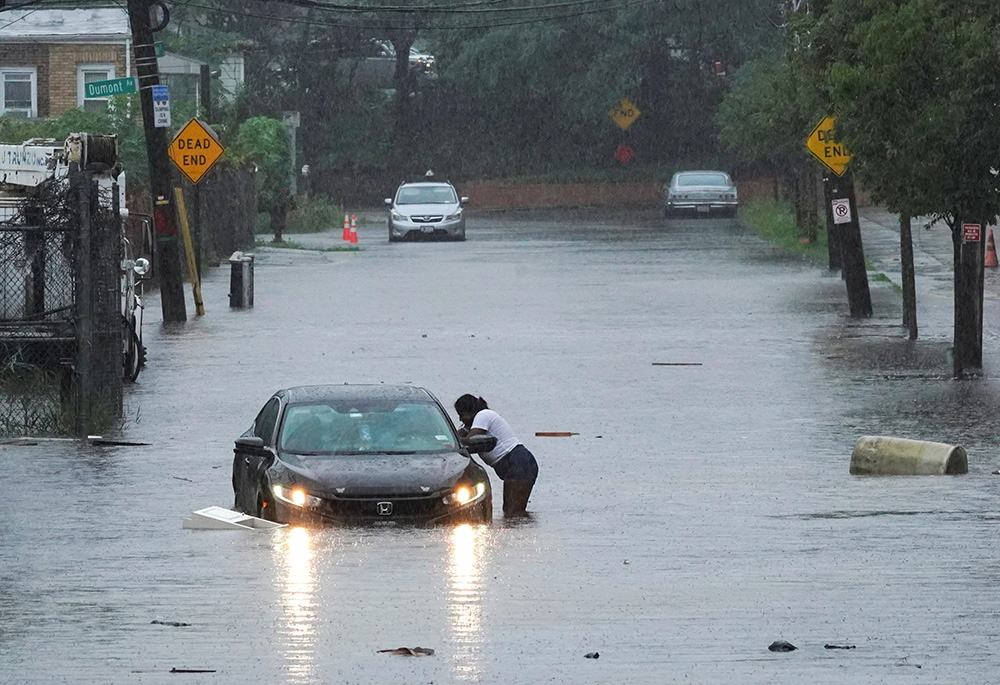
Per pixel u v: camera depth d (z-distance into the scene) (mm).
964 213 72500
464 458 44250
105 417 62156
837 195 98625
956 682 25453
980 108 68125
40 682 25625
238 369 79125
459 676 25953
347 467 43094
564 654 27453
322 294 119438
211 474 52406
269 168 197625
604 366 79312
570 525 42656
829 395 69438
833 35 77125
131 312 75062
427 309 108000
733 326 96062
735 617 30422
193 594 32688
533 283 127188
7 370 62312
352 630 29312
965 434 59062
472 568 35781
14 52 173875
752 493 47969
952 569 35250
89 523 43094
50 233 65875
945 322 95438
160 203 100500
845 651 27547
